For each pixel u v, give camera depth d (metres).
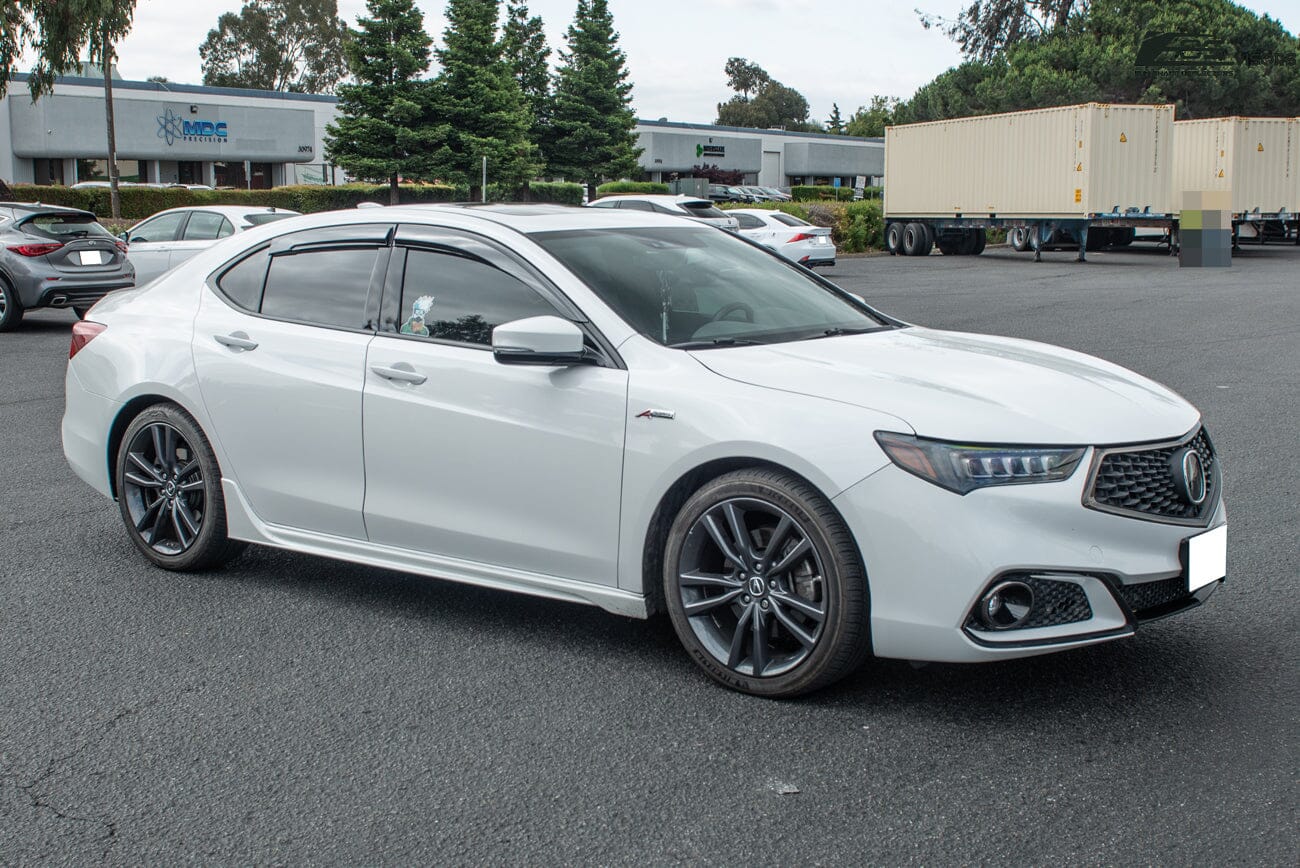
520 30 57.12
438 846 2.98
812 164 81.31
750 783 3.28
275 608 4.85
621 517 4.04
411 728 3.68
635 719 3.72
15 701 3.92
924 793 3.19
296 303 4.95
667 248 4.76
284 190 43.03
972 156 33.38
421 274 4.64
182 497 5.25
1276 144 32.69
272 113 57.50
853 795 3.19
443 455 4.41
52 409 9.56
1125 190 29.77
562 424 4.12
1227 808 3.06
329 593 5.05
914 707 3.76
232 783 3.34
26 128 52.00
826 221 39.09
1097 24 50.84
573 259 4.41
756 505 3.76
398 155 44.75
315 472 4.79
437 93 44.41
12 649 4.40
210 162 57.50
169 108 54.69
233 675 4.13
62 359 12.57
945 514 3.45
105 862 2.94
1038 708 3.73
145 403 5.35
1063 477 3.47
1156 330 14.67
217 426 5.03
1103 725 3.59
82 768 3.44
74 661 4.27
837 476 3.56
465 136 44.16
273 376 4.84
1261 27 48.12
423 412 4.43
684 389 3.91
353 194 44.31
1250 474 6.88
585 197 55.22
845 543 3.61
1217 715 3.63
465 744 3.56
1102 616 3.50
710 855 2.91
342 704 3.87
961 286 23.25
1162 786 3.19
